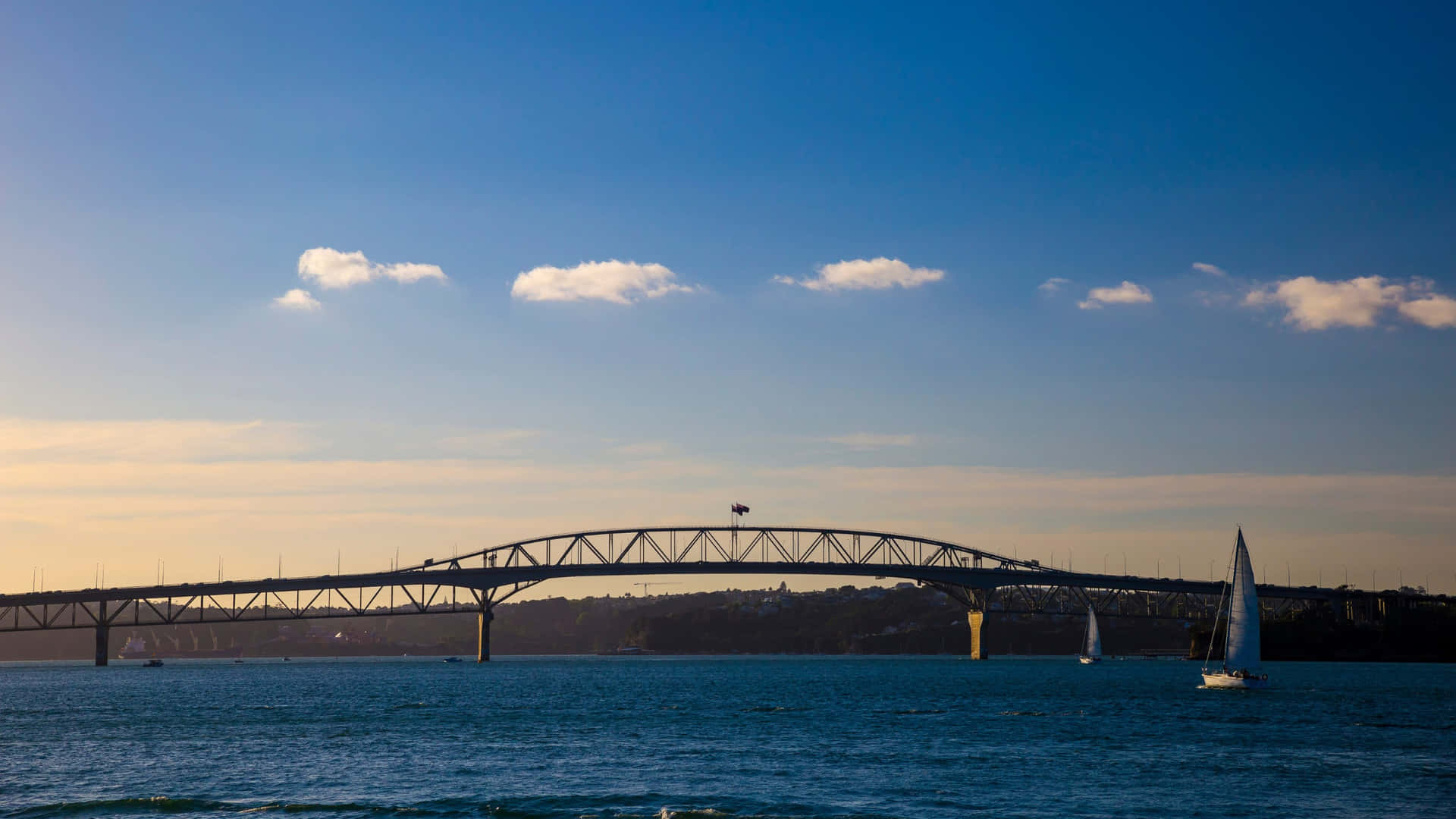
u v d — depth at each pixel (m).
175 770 76.81
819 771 74.62
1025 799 65.06
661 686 172.88
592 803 63.75
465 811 62.03
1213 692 149.88
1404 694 146.75
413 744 89.81
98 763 80.19
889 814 60.91
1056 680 190.38
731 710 121.62
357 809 62.47
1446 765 77.50
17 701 144.88
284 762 79.94
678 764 77.81
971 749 85.38
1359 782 70.81
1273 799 65.56
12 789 69.75
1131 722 106.38
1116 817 60.66
